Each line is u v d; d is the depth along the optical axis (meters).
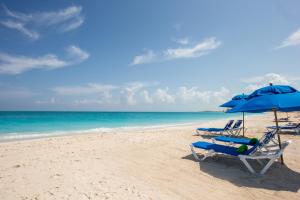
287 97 4.37
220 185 4.25
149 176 4.78
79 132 15.20
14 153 7.10
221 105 10.34
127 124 24.95
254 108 4.45
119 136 11.39
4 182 4.38
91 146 8.33
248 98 5.32
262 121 23.98
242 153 5.14
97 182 4.38
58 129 17.94
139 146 8.23
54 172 5.01
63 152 7.23
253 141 6.36
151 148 7.82
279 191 3.96
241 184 4.30
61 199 3.59
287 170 5.05
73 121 30.38
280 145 5.30
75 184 4.26
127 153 7.03
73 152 7.23
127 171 5.13
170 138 10.43
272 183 4.32
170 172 5.05
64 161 6.02
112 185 4.22
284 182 4.37
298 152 6.79
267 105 4.27
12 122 27.14
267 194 3.84
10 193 3.84
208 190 4.02
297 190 3.99
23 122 27.27
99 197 3.67
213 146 5.90
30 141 9.75
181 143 8.90
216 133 12.74
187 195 3.80
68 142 9.38
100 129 17.83
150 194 3.82
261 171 4.84
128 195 3.77
